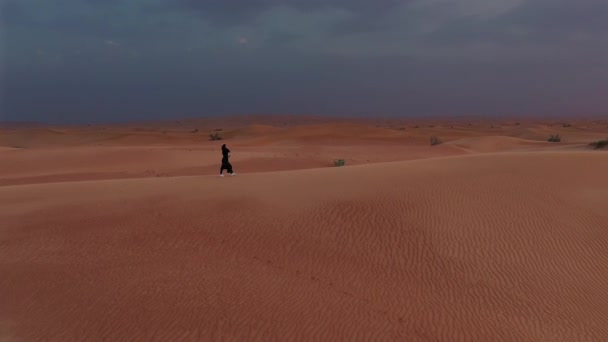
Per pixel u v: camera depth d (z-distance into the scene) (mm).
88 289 9648
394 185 15953
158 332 8172
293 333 8234
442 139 83875
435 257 11164
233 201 15391
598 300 9703
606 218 12906
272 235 12398
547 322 8953
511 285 10117
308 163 40688
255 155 45250
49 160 39312
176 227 13078
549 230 12320
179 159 41125
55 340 7941
